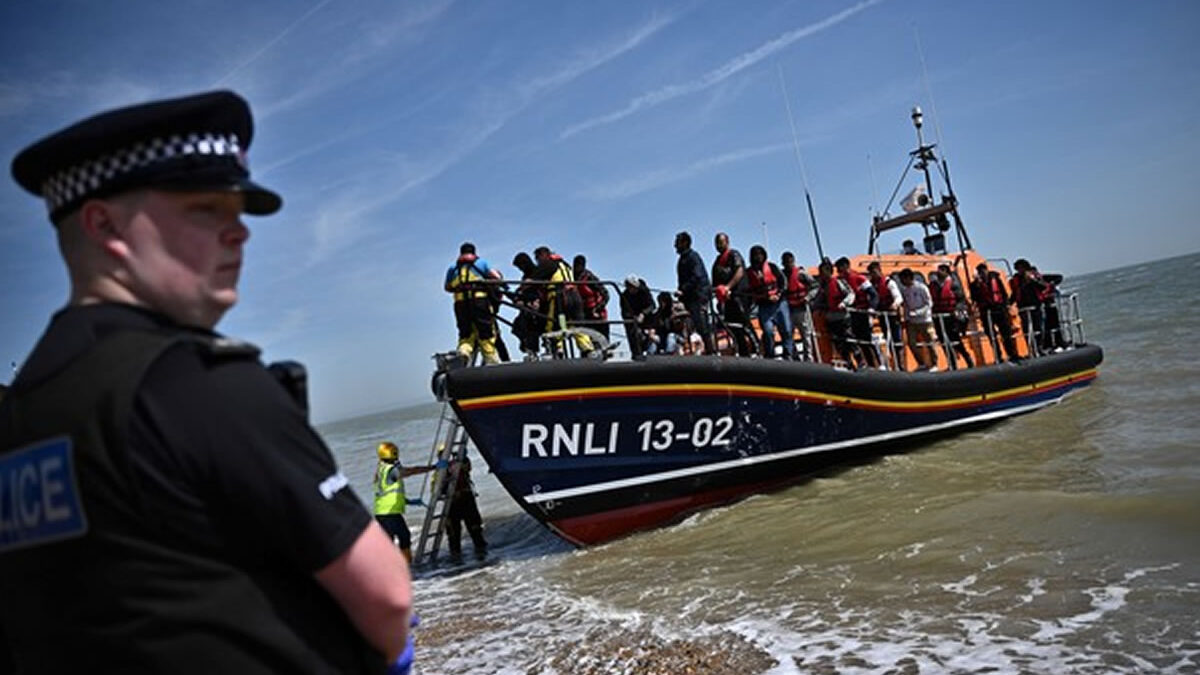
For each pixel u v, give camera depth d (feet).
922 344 37.88
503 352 28.66
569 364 25.08
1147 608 14.33
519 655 17.42
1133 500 20.97
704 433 27.96
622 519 27.40
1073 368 44.86
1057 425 36.78
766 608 17.74
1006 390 39.75
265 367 3.77
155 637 3.31
